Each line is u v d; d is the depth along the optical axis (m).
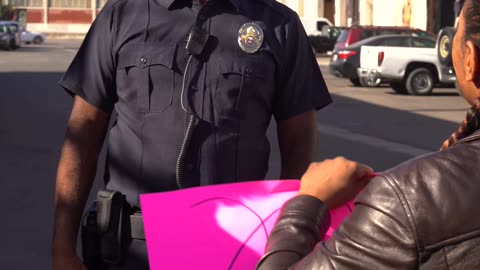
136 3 2.44
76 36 80.81
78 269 2.29
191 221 2.02
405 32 24.36
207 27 2.39
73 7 83.25
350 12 44.03
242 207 2.02
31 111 16.84
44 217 7.64
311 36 43.06
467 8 1.63
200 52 2.37
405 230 1.50
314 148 2.54
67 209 2.36
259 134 2.44
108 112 2.47
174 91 2.36
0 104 18.14
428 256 1.49
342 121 15.66
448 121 15.77
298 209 1.76
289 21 2.49
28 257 6.38
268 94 2.44
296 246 1.69
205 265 1.99
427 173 1.52
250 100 2.40
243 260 1.97
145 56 2.36
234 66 2.37
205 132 2.35
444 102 19.94
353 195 1.82
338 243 1.56
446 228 1.48
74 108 2.46
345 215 1.83
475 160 1.52
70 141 2.42
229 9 2.42
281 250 1.69
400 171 1.55
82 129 2.43
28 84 23.98
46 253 6.50
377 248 1.51
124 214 2.31
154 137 2.36
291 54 2.48
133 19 2.42
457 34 1.68
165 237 2.02
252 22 2.42
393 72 22.28
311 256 1.60
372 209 1.53
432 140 13.16
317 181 1.81
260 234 1.99
